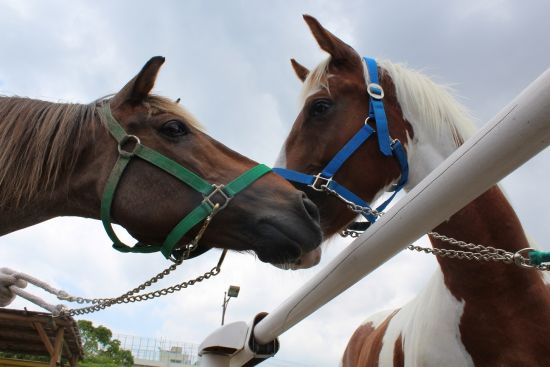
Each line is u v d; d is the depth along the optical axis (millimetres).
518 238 1613
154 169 1544
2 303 1925
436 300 1660
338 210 1886
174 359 19516
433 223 1110
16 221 1637
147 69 1610
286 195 1521
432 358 1565
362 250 1328
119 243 1578
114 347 18469
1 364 8578
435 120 1874
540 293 1510
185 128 1621
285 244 1426
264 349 2275
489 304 1511
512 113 872
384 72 2031
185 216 1485
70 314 1787
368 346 2281
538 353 1434
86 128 1635
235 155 1646
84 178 1597
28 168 1571
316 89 2051
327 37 2062
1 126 1604
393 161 1896
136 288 1617
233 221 1489
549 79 805
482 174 950
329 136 1918
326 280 1517
